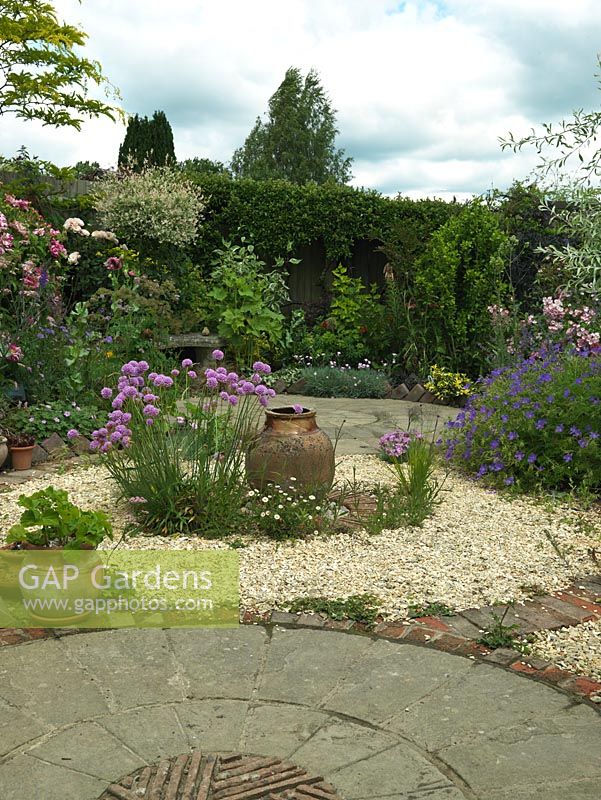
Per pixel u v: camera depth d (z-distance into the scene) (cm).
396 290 1227
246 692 284
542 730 261
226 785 228
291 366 1259
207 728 259
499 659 315
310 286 1467
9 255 762
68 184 1323
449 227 1158
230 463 489
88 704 274
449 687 290
